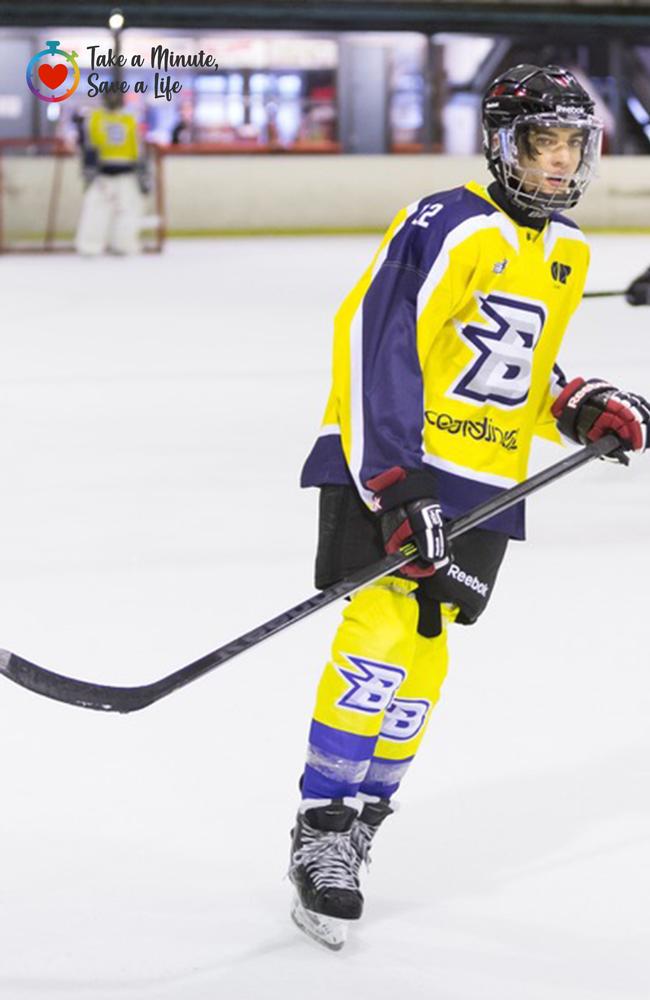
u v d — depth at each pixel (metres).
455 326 6.93
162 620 11.70
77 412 21.86
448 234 6.78
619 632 11.34
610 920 6.97
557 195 6.82
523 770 8.72
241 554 13.70
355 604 6.92
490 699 9.88
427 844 7.76
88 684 6.48
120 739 9.20
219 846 7.74
